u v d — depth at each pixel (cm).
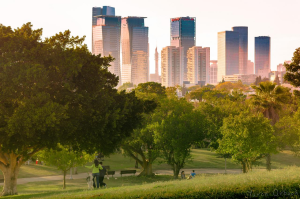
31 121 2320
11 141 2412
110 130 2756
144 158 5434
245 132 4322
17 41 2597
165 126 4581
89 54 3075
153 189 1554
